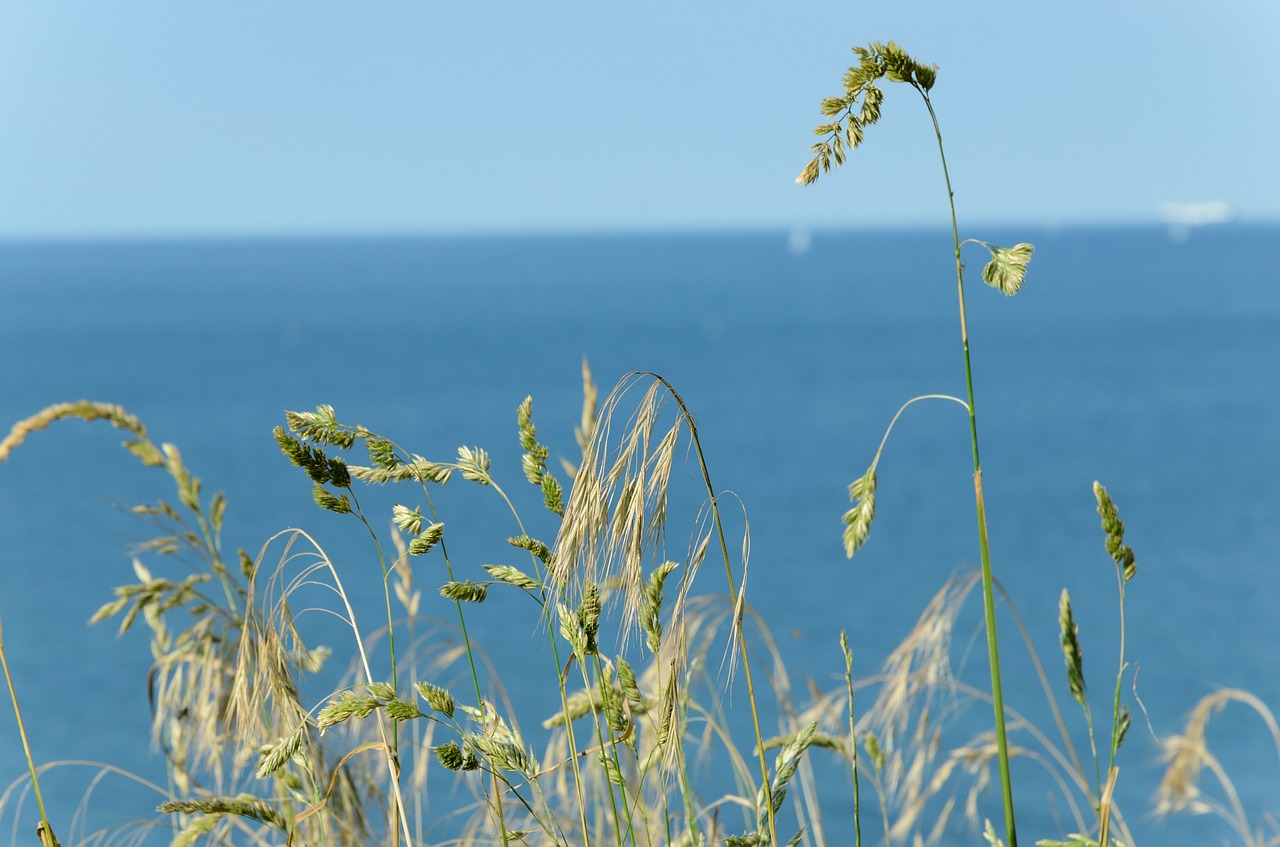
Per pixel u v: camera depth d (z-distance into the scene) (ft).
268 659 7.56
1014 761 53.93
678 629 6.80
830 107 6.80
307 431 6.92
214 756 9.79
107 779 48.60
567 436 200.44
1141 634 88.38
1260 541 127.34
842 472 178.81
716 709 10.89
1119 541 7.13
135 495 151.02
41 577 109.19
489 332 448.65
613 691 6.90
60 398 260.01
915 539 131.23
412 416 236.43
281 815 8.07
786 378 304.91
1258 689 72.33
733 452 199.41
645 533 6.31
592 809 10.56
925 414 240.73
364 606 77.36
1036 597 103.40
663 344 394.32
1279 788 50.83
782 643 84.84
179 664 9.96
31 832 26.02
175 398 265.54
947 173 6.42
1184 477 169.48
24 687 74.84
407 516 6.97
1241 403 249.14
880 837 36.96
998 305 554.05
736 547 79.46
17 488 161.58
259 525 123.54
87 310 570.46
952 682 12.10
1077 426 223.10
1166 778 13.20
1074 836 7.60
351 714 6.45
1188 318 464.24
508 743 6.91
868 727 11.53
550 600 6.98
